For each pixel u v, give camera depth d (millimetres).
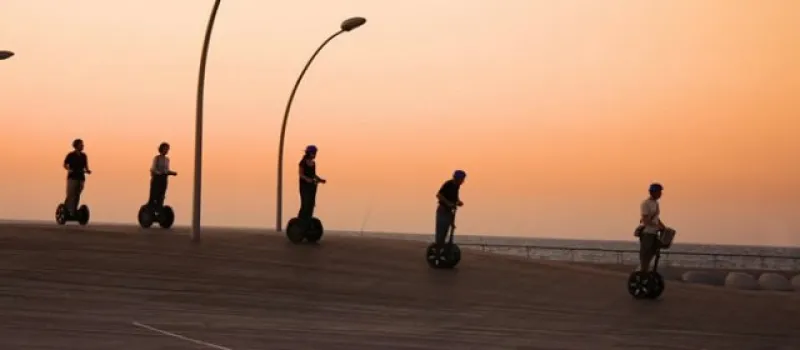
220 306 15016
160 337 11773
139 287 16172
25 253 18656
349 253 22297
